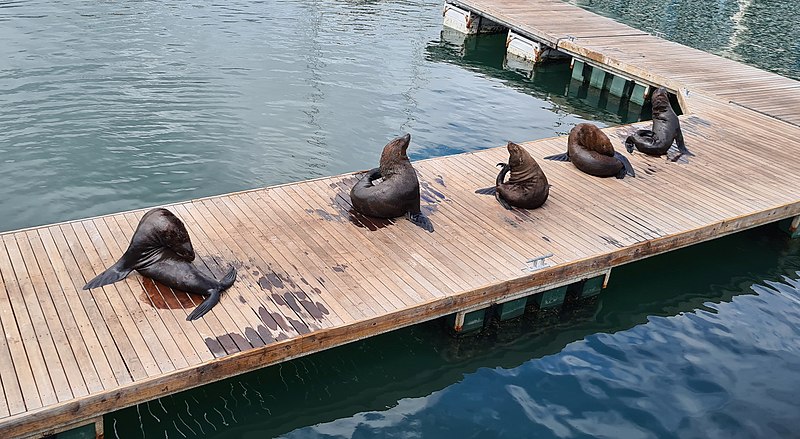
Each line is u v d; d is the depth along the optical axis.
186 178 13.54
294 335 8.37
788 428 8.71
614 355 9.99
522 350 9.97
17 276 8.85
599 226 11.70
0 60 17.91
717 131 16.42
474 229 11.23
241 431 8.25
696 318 11.01
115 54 19.30
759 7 35.69
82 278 8.95
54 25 21.16
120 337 8.01
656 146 14.57
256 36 22.45
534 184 11.81
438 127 17.25
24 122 14.85
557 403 8.96
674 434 8.52
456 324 9.96
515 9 26.06
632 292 11.60
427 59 22.53
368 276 9.70
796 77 24.19
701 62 21.81
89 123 15.16
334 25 24.92
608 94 21.52
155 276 8.88
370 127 16.72
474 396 9.02
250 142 15.23
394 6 29.00
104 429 8.05
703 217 12.31
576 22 25.25
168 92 17.17
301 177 14.05
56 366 7.47
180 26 22.50
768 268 12.67
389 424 8.47
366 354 9.66
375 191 10.93
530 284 10.22
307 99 17.88
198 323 8.40
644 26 30.02
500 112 18.84
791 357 10.16
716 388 9.38
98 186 12.95
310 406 8.70
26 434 6.93
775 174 14.38
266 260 9.81
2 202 12.16
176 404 8.55
